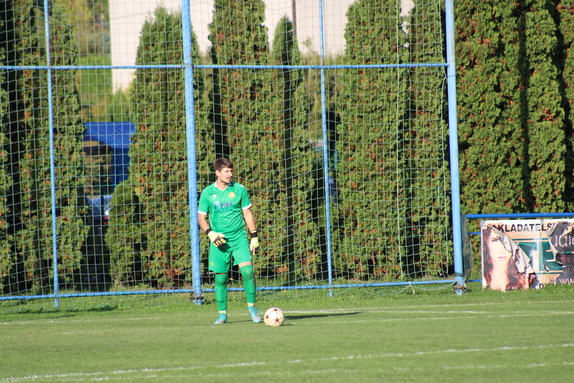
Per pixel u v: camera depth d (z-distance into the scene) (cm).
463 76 5044
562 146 5094
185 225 4831
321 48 4206
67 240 4747
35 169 4691
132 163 4866
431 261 5012
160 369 1894
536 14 4988
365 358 1964
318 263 5025
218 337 2481
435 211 5019
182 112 4800
